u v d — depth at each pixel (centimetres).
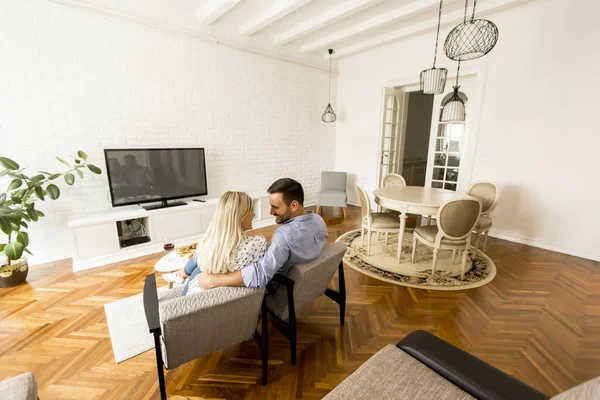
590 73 283
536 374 150
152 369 154
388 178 390
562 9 291
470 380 95
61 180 277
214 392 141
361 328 189
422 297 225
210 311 114
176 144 346
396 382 94
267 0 307
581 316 199
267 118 434
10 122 247
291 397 139
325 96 512
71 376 149
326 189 485
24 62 247
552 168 316
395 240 350
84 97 279
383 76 461
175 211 320
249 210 138
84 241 266
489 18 338
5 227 206
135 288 235
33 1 244
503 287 239
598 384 62
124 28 292
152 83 318
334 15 327
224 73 375
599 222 293
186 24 329
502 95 342
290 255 140
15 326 186
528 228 341
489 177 366
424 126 669
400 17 333
